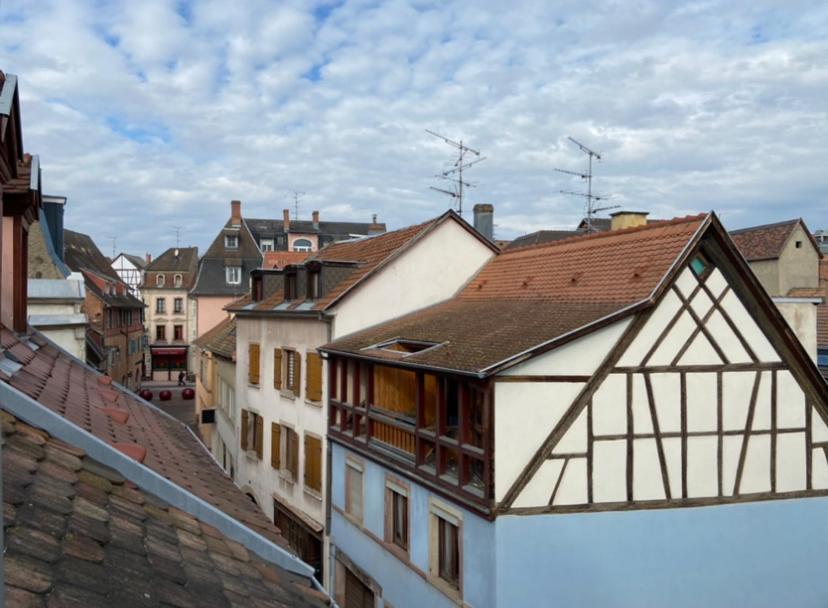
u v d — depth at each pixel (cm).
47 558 304
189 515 512
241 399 2436
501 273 1795
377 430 1529
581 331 1100
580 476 1111
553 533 1096
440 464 1233
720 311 1177
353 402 1609
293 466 2000
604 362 1122
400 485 1389
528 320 1288
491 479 1072
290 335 2028
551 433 1099
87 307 4034
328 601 516
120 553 358
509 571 1074
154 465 607
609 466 1125
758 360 1198
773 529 1207
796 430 1219
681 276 1164
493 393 1073
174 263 7312
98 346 3419
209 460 939
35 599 265
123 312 4900
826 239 6475
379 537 1480
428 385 1556
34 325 1369
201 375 3756
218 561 445
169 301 7156
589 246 1498
